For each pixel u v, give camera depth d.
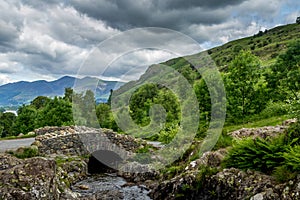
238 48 114.62
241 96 30.34
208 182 11.41
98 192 14.44
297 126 11.90
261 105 30.28
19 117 49.38
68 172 17.19
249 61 30.83
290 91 32.84
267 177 9.90
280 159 10.34
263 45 130.75
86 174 18.55
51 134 20.73
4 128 73.44
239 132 16.22
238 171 10.84
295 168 9.13
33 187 9.44
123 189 15.13
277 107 28.91
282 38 133.38
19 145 22.61
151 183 15.66
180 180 12.41
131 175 17.88
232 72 30.83
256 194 9.39
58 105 45.41
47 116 45.53
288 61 38.59
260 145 10.97
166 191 12.89
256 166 10.76
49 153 19.56
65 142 20.36
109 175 18.80
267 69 36.81
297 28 147.38
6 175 9.53
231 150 12.15
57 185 10.91
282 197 8.77
